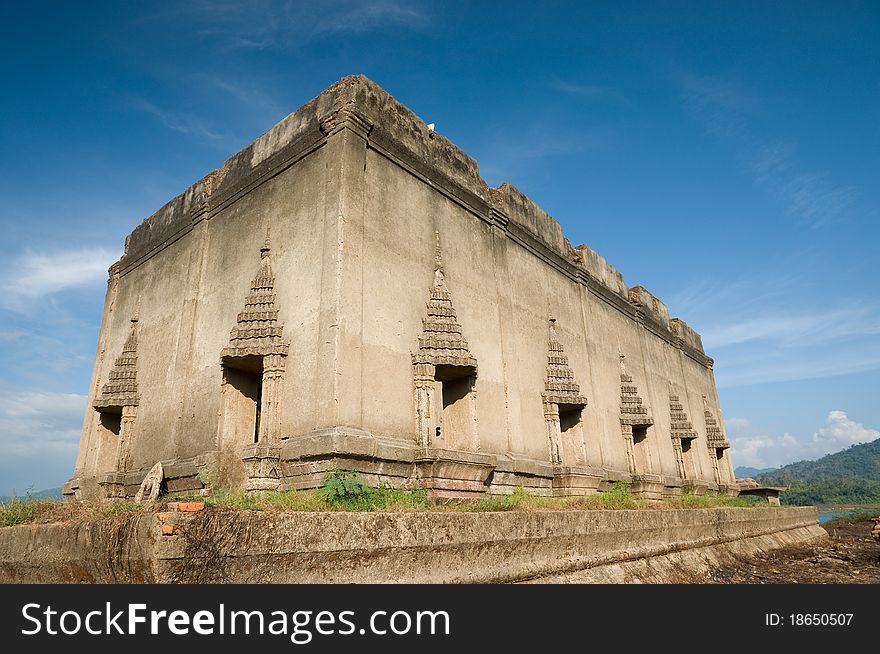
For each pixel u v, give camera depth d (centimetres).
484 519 824
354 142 1143
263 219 1273
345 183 1100
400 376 1134
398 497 920
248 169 1366
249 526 573
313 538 621
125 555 541
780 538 2023
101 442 1545
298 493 880
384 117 1241
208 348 1285
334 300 1031
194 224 1466
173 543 515
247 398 1218
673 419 2420
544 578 901
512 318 1516
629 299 2344
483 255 1459
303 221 1161
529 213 1736
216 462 1114
